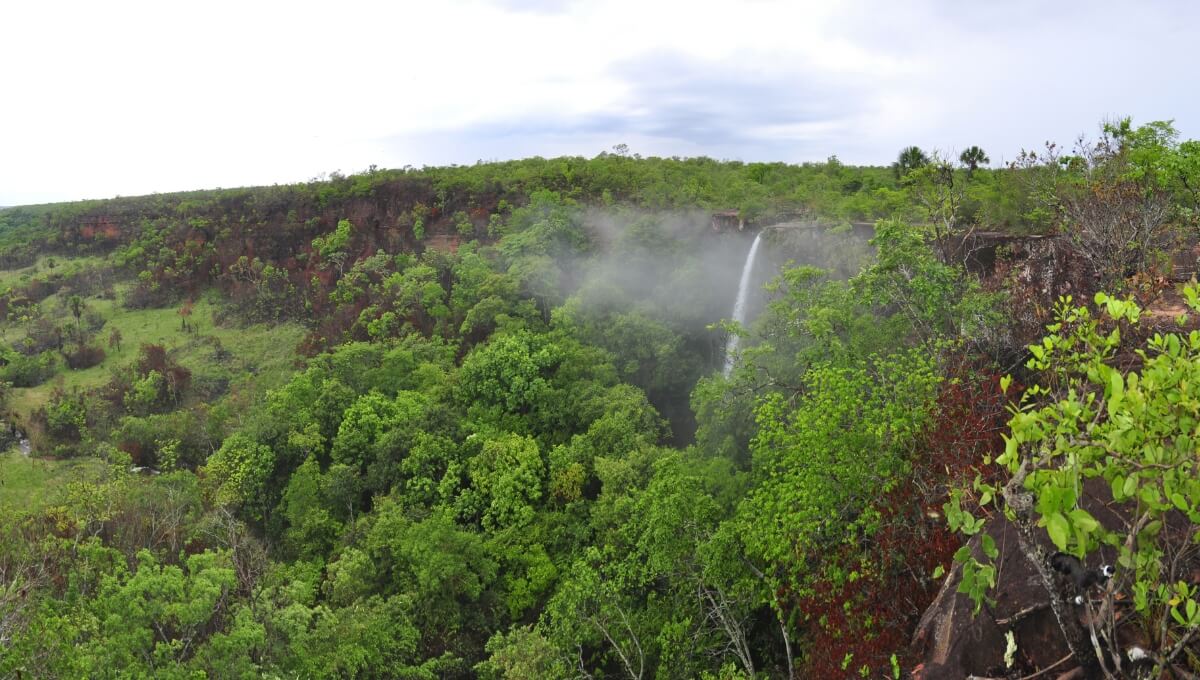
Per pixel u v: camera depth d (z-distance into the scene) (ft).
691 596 69.41
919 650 32.40
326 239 283.79
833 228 133.59
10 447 195.11
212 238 322.34
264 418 141.90
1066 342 24.23
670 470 81.51
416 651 90.99
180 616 67.21
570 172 272.51
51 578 85.51
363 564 100.58
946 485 38.11
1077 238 66.74
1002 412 45.44
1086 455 19.57
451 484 120.16
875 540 45.73
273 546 124.36
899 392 54.75
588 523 108.68
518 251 206.59
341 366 162.40
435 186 283.59
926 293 67.56
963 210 112.88
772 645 68.23
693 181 242.58
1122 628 24.32
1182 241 64.85
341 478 124.57
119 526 105.91
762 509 61.52
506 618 100.68
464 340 181.98
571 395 140.36
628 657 73.46
